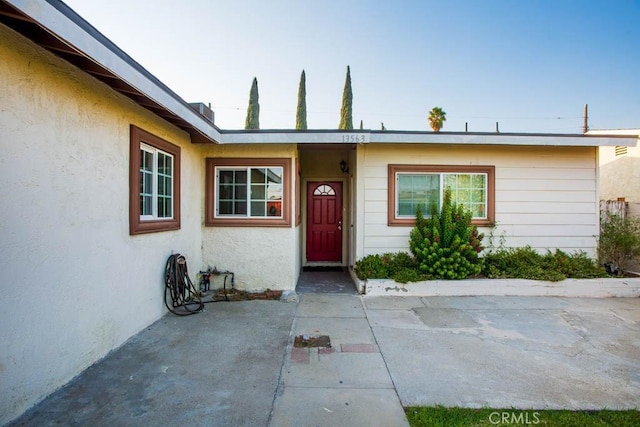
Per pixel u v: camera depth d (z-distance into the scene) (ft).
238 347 11.47
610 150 33.04
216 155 19.01
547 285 18.39
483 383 9.18
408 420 7.47
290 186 18.97
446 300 17.54
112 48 8.39
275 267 18.92
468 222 19.04
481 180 21.02
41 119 8.04
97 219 10.19
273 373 9.66
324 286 20.56
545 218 20.90
